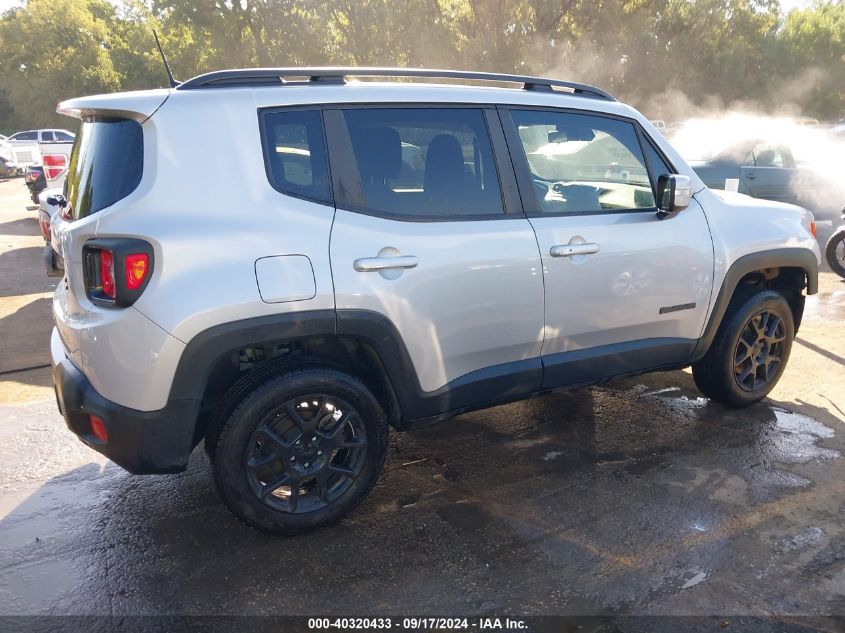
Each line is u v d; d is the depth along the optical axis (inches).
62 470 143.3
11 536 118.6
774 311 167.3
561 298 131.4
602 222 136.9
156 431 102.3
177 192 101.7
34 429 163.3
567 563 110.0
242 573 108.0
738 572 107.3
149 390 100.3
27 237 462.6
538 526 120.9
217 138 105.3
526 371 132.0
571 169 136.9
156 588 104.6
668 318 147.8
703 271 149.6
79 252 104.2
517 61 1229.1
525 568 108.9
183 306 99.0
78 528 121.3
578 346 138.3
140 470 105.0
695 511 125.0
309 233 108.0
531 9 1189.7
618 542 115.6
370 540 116.8
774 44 1483.8
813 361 204.8
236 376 116.6
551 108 136.6
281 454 112.1
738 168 383.9
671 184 139.1
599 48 1242.0
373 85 119.8
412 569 108.8
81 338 102.9
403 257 114.2
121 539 117.8
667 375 198.1
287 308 105.2
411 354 117.6
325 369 113.8
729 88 1413.6
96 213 103.0
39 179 482.9
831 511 124.5
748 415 167.6
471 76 128.6
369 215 114.2
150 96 104.2
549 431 160.6
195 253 100.2
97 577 107.3
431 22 1224.2
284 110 111.0
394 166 118.2
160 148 101.9
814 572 107.3
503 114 130.3
